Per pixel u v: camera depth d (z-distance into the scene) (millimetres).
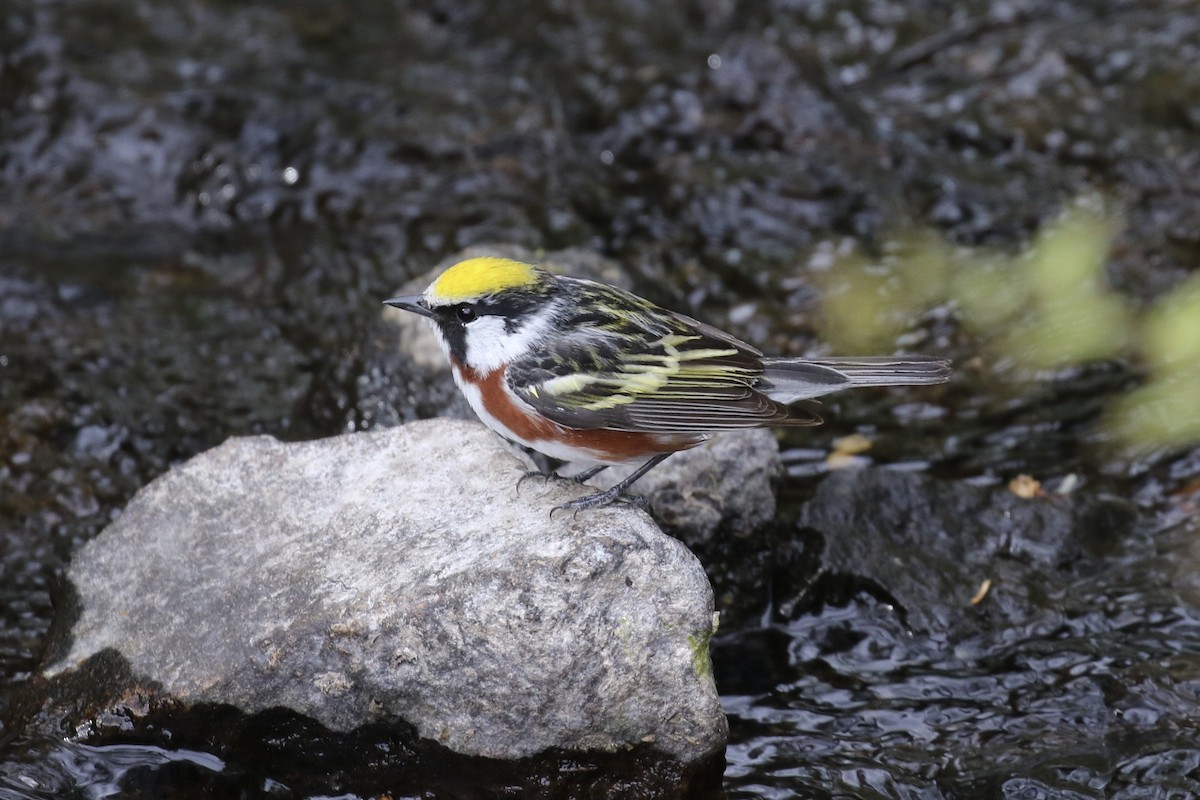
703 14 19047
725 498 11148
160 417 13281
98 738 9320
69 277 15180
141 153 16578
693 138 16969
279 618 9141
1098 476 12422
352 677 8922
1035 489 12273
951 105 17359
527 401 9812
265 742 9203
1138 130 16734
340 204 16281
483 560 8961
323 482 10039
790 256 15406
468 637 8781
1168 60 17641
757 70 17219
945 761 9625
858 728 10008
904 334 14352
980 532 11711
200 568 9648
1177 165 16203
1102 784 9289
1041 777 9375
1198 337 13906
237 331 14500
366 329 13305
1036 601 11031
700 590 9000
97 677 9438
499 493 9695
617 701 8812
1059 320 14414
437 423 10492
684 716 8891
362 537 9508
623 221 15898
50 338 14320
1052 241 15281
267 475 10156
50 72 17188
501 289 9945
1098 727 9836
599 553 8852
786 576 11312
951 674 10477
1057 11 18859
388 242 15656
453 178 16500
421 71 18047
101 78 17250
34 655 10586
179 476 10234
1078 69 17641
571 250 14320
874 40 18578
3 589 11297
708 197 16156
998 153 16641
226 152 16562
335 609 9016
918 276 15062
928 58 18203
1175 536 11688
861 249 15469
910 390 13727
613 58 18172
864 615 11078
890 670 10570
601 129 17156
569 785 9000
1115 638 10656
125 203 16312
